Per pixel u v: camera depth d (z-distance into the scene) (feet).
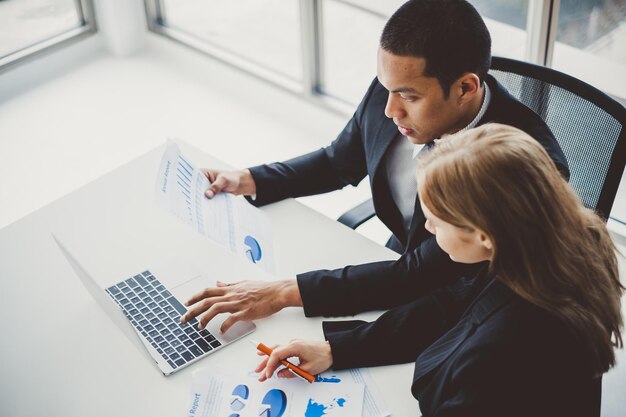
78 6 12.80
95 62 13.03
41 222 6.34
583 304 3.84
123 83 12.56
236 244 5.62
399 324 5.16
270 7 12.39
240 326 5.35
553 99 5.97
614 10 8.28
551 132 5.68
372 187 6.37
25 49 12.44
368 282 5.51
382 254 5.90
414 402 4.79
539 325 3.91
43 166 11.02
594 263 3.85
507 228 3.70
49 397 4.95
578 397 4.04
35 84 12.59
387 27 5.17
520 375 3.95
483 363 4.02
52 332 5.40
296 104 11.35
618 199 8.91
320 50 10.68
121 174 6.81
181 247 6.05
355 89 10.91
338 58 10.84
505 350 3.96
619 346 4.32
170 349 5.19
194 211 5.59
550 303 3.81
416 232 5.95
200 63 12.53
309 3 10.07
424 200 3.96
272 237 6.05
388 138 6.23
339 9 10.47
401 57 5.13
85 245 6.08
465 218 3.79
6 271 5.89
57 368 5.14
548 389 3.96
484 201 3.70
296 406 4.77
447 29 5.01
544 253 3.72
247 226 5.91
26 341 5.33
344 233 6.10
